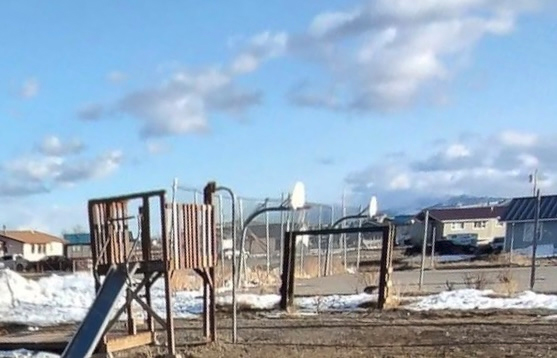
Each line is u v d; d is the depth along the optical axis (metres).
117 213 9.57
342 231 15.09
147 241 9.50
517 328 11.37
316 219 27.22
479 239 56.75
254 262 26.47
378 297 15.08
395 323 12.38
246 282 20.36
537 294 15.76
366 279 20.30
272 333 11.43
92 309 5.34
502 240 49.88
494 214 64.44
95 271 9.37
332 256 30.09
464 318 12.80
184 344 10.23
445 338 10.49
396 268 28.97
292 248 15.12
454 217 64.19
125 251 9.62
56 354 10.05
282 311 14.62
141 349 9.77
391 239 15.77
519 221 42.84
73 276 26.47
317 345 10.09
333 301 15.90
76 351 4.99
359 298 16.02
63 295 19.23
